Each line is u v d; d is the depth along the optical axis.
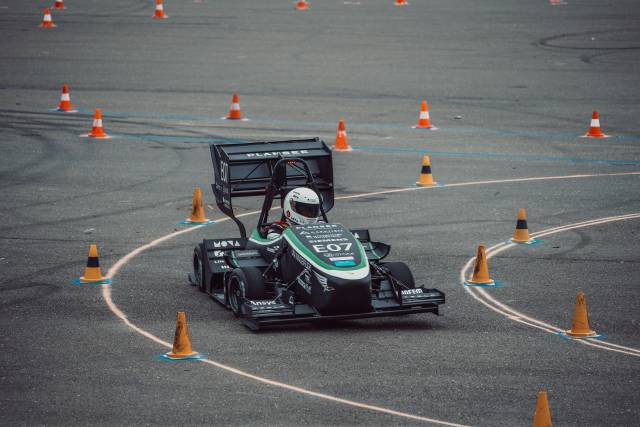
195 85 47.97
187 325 17.81
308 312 17.94
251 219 26.80
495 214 27.28
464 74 51.34
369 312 18.09
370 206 28.14
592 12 74.56
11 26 65.75
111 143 36.38
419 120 39.88
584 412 14.28
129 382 15.38
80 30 64.69
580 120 41.28
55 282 21.09
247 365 16.16
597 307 19.55
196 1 81.62
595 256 23.28
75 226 25.88
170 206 28.09
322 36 63.38
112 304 19.64
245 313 18.11
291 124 39.75
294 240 18.69
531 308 19.52
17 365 16.14
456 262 22.80
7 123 39.44
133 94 45.78
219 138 37.09
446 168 33.19
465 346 17.20
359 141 37.22
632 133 38.91
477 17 72.25
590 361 16.47
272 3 80.94
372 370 15.94
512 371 15.94
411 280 19.14
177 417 13.98
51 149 35.25
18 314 18.89
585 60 55.19
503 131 39.25
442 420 13.91
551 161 34.25
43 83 47.91
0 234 24.97
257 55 56.47
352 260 17.98
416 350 16.97
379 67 53.16
